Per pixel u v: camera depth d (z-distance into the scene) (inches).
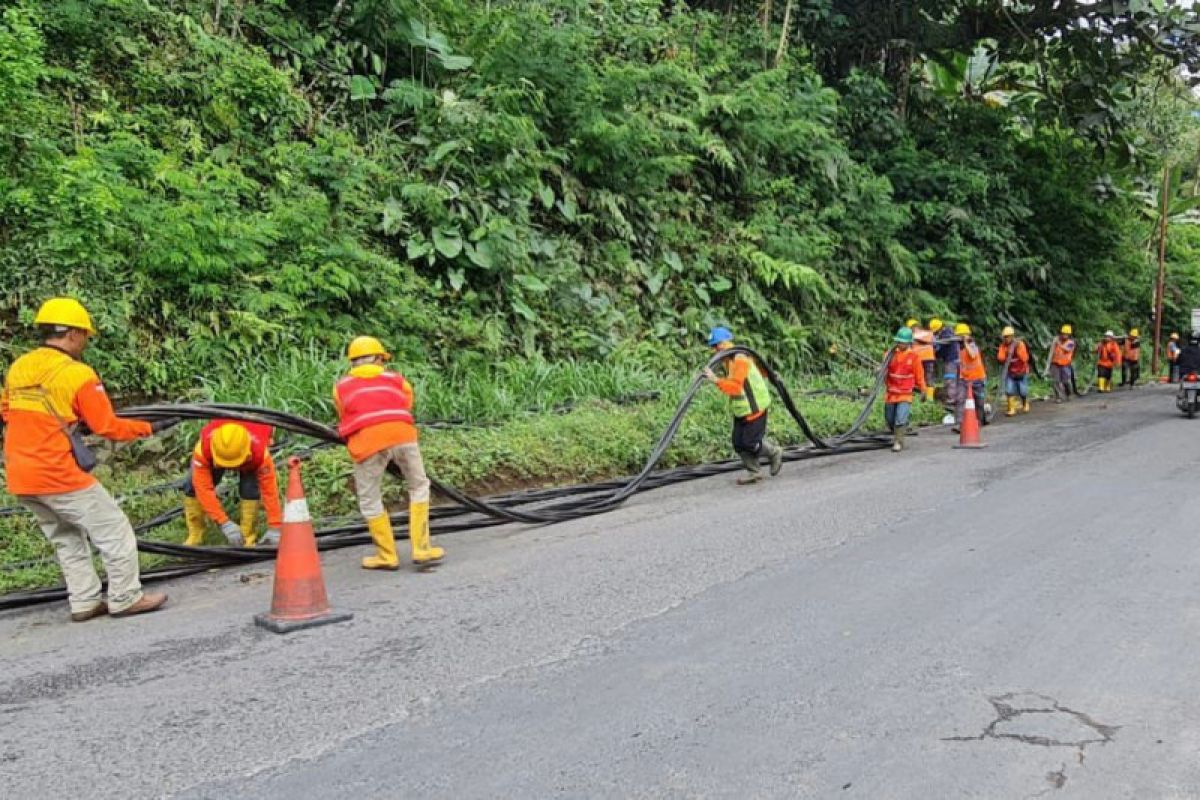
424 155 503.5
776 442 484.7
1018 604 203.0
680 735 140.9
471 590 228.8
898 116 906.7
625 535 288.0
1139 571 227.8
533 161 528.7
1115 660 169.5
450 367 444.1
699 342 597.3
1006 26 888.9
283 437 338.0
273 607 206.8
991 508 308.0
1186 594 208.5
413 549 257.6
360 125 499.8
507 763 132.6
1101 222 1043.9
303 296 407.5
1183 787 124.0
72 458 210.4
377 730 145.0
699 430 450.6
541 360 472.1
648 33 661.3
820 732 141.2
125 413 243.8
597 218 577.9
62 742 144.1
